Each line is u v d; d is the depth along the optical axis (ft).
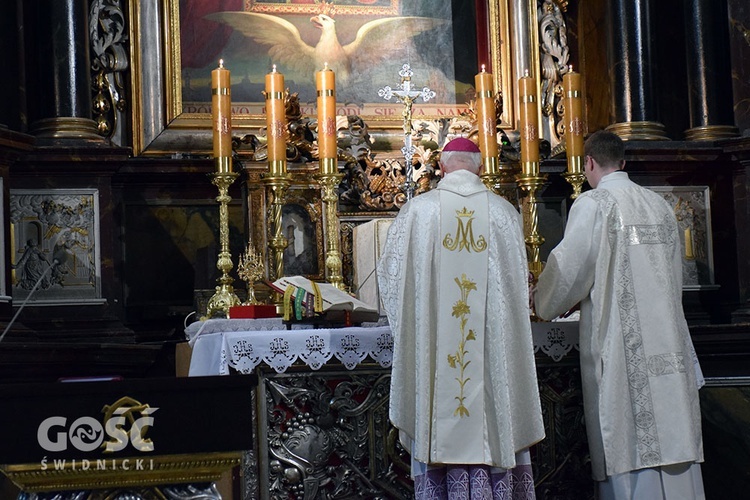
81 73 20.48
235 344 14.58
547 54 23.20
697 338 19.80
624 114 22.63
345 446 15.16
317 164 19.13
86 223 19.92
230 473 15.37
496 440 13.71
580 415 15.99
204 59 21.62
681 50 23.97
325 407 15.06
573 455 15.92
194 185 21.12
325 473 15.07
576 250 14.51
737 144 21.67
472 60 22.84
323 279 19.11
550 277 14.61
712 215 22.26
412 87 18.75
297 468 14.96
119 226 20.62
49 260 19.62
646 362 14.42
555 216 22.18
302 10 22.20
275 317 15.89
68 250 19.76
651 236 14.73
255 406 14.79
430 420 13.74
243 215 19.31
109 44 21.20
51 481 10.02
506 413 13.69
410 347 13.97
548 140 23.08
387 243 14.21
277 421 14.96
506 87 22.80
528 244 18.20
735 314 21.38
